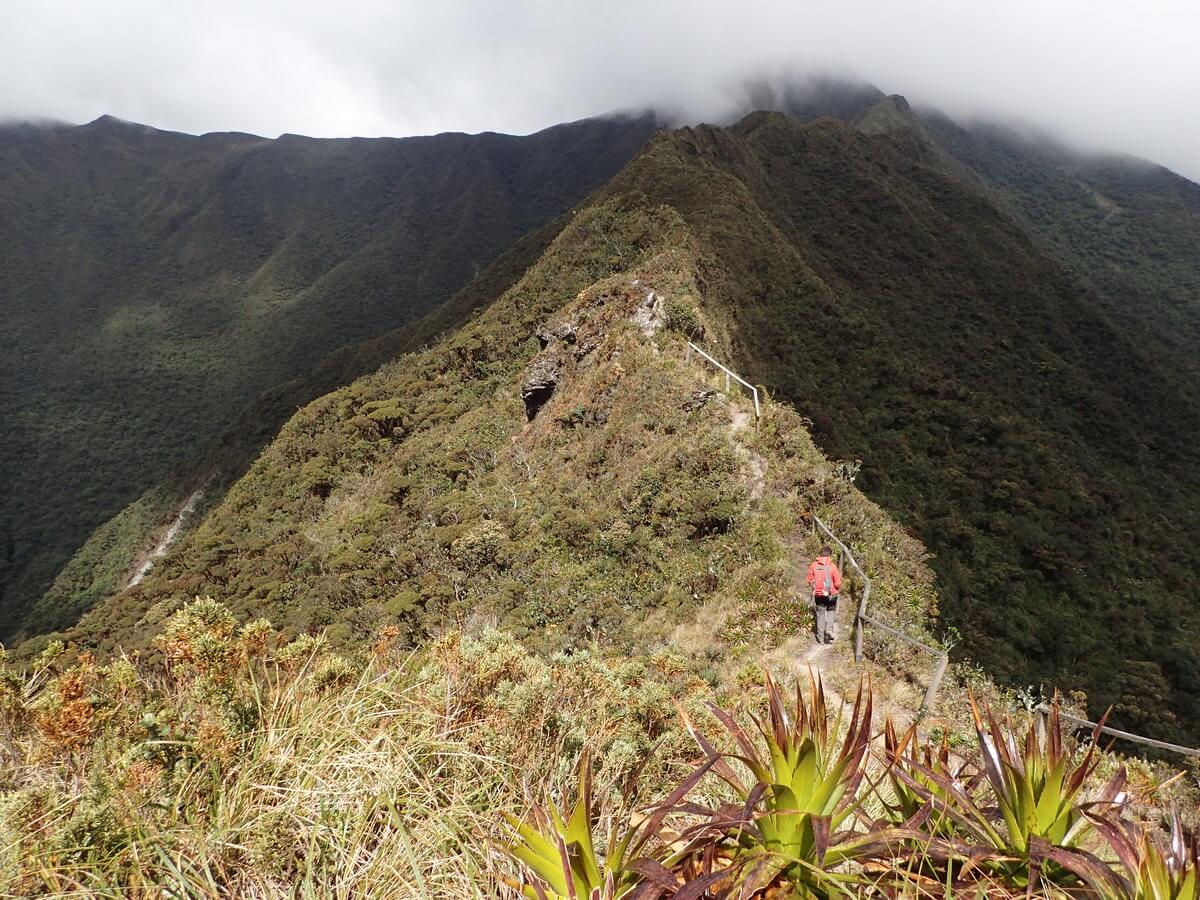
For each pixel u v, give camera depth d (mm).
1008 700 7984
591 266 48125
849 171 86375
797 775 1483
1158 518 41812
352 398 49000
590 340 30891
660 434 20469
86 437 166125
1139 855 1345
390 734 2445
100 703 2416
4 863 1700
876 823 1503
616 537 16688
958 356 59719
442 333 73625
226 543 40812
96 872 1761
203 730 2170
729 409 19734
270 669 2941
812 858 1443
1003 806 1504
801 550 13461
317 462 44844
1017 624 27406
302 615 25969
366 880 1846
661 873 1274
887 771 1683
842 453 34750
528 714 2953
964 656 12023
